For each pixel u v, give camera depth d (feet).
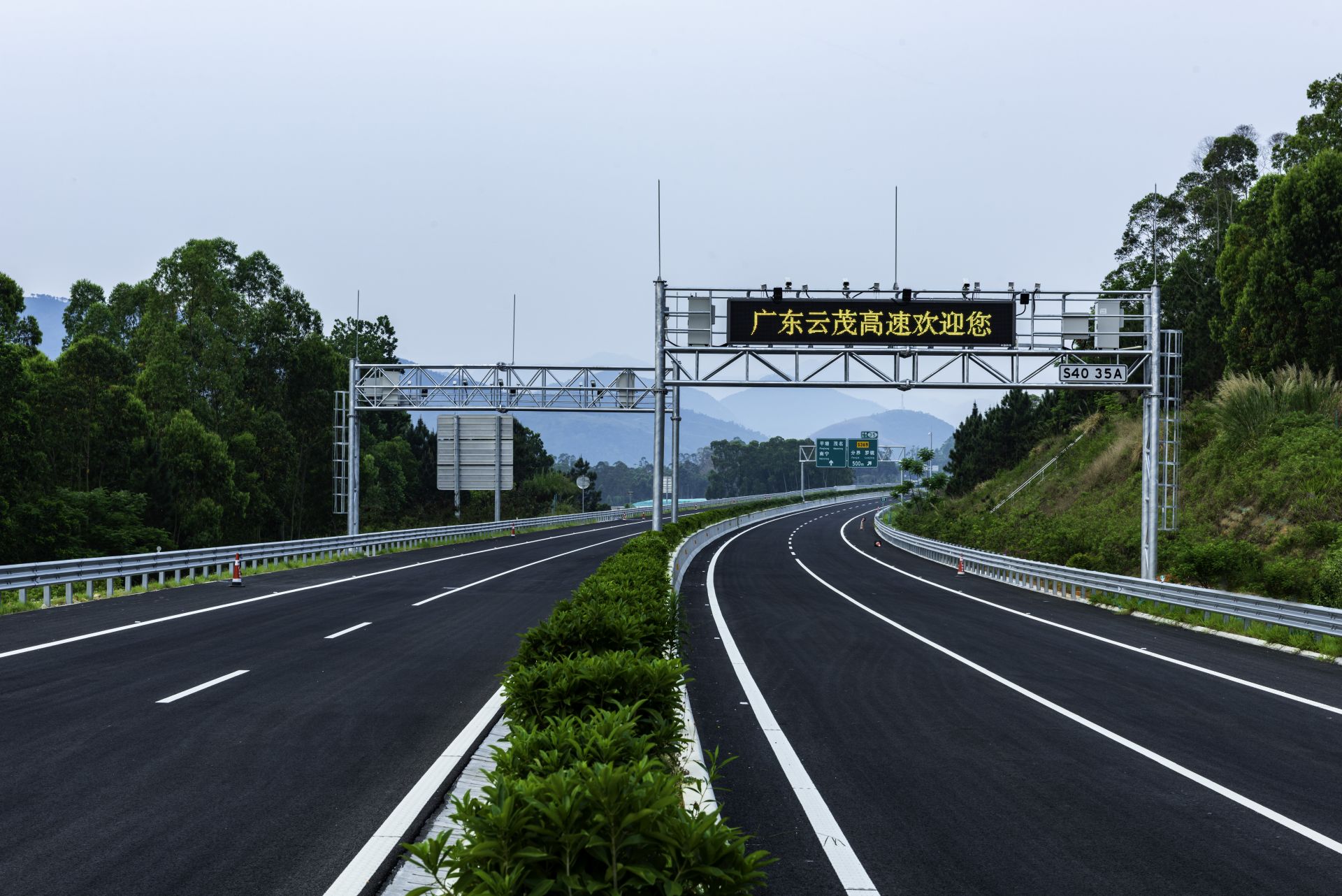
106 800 24.07
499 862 11.73
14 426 129.18
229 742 30.19
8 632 55.77
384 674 43.11
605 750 14.87
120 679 41.06
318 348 204.64
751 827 23.26
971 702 40.22
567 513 310.45
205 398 192.13
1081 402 215.92
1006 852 21.65
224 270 206.08
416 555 138.31
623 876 11.69
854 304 86.94
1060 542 124.16
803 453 395.96
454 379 129.29
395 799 24.38
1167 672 48.91
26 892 18.16
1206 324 177.27
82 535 141.79
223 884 18.65
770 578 112.27
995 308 87.45
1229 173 226.79
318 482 205.16
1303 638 58.44
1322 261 136.46
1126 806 25.48
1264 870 20.65
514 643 53.52
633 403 126.41
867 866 20.63
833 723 35.65
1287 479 110.01
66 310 228.02
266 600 75.46
